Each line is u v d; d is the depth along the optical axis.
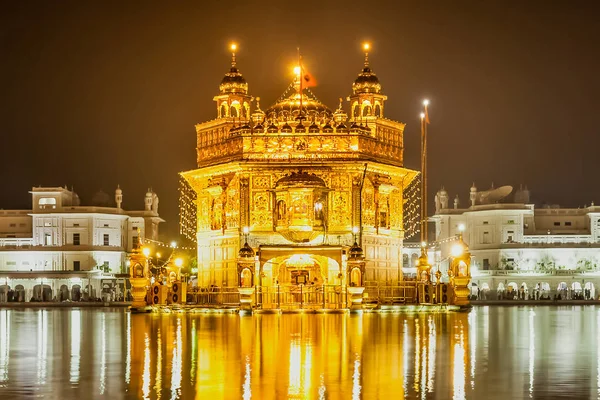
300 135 62.62
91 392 19.45
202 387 20.02
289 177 61.25
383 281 64.56
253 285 54.66
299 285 60.25
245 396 18.80
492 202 124.94
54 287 118.56
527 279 120.44
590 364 24.41
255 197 62.34
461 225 59.66
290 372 22.41
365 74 66.81
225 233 64.00
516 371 22.83
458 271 59.38
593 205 124.25
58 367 23.94
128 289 121.44
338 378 21.38
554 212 125.56
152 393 19.25
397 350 28.00
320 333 35.69
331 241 61.75
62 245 120.69
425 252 63.94
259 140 62.84
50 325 45.28
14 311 75.44
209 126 66.62
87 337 34.66
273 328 39.03
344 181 62.34
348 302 57.53
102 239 121.88
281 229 61.38
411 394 19.08
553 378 21.55
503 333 36.62
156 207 127.75
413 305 57.59
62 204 122.00
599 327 41.81
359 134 62.75
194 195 79.62
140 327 40.81
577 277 120.38
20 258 120.69
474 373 22.38
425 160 65.25
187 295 62.78
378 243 64.19
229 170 63.91
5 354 27.66
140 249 58.16
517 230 122.19
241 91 67.06
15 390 19.88
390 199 65.75
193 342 31.16
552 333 36.91
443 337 33.75
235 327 40.00
